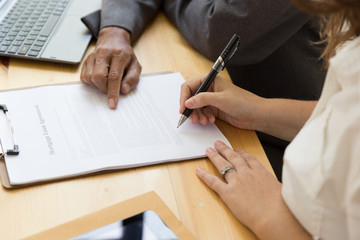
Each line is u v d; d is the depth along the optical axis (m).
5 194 0.56
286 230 0.51
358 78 0.42
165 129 0.70
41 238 0.50
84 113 0.71
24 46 0.86
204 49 0.91
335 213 0.45
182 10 1.00
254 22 0.84
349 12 0.47
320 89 1.05
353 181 0.41
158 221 0.51
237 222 0.55
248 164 0.63
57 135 0.66
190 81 0.78
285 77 1.06
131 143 0.66
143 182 0.60
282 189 0.53
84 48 0.88
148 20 1.01
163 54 0.92
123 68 0.81
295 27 0.88
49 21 0.94
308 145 0.49
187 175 0.62
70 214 0.54
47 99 0.73
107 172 0.61
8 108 0.70
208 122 0.73
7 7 0.97
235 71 1.09
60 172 0.59
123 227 0.50
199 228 0.54
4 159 0.60
